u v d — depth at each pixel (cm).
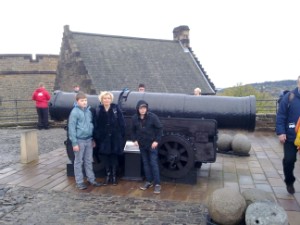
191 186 535
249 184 543
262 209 336
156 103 576
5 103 1914
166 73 2277
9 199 470
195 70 2461
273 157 748
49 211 427
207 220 376
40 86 1268
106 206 444
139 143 508
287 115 464
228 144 778
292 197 475
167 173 552
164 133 551
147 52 2398
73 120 505
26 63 1970
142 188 515
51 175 595
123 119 532
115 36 2394
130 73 2116
